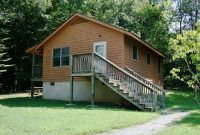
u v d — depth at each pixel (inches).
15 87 1114.7
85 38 530.0
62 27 563.8
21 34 1029.2
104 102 471.2
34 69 631.2
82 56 442.3
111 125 222.7
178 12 1072.2
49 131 199.6
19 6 1003.3
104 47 494.0
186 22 1051.9
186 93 651.5
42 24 1101.7
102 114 294.7
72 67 447.5
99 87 493.0
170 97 566.6
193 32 198.2
